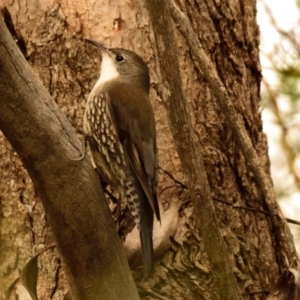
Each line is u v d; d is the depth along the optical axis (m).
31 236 9.56
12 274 9.52
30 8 9.87
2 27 7.57
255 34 11.15
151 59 10.12
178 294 9.29
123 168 9.87
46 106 7.97
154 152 9.72
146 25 10.06
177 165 9.81
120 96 9.98
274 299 8.82
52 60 9.82
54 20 9.84
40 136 7.94
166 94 7.69
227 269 8.37
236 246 9.87
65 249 8.40
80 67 9.87
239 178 10.16
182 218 9.62
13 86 7.71
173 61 7.57
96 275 8.45
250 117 10.73
